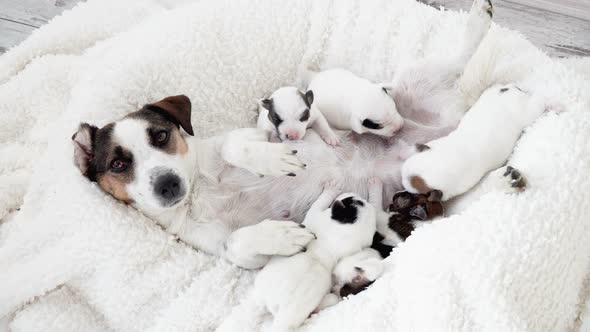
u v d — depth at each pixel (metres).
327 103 1.02
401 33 1.06
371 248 0.93
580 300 0.91
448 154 0.91
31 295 0.93
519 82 0.98
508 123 0.93
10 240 0.96
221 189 0.99
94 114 0.98
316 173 1.00
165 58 1.02
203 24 1.04
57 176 0.95
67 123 0.99
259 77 1.06
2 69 1.15
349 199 0.92
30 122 1.10
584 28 1.22
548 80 0.95
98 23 1.21
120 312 0.93
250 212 1.00
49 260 0.93
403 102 1.02
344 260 0.90
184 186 0.91
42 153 1.08
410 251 0.84
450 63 1.00
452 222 0.85
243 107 1.06
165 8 1.25
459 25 1.04
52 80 1.11
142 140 0.91
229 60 1.04
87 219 0.92
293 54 1.08
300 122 0.96
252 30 1.06
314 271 0.88
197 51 1.03
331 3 1.08
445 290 0.80
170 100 0.95
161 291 0.93
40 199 0.97
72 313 0.93
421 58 1.02
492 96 0.95
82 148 0.92
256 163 0.96
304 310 0.86
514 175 0.87
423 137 1.00
